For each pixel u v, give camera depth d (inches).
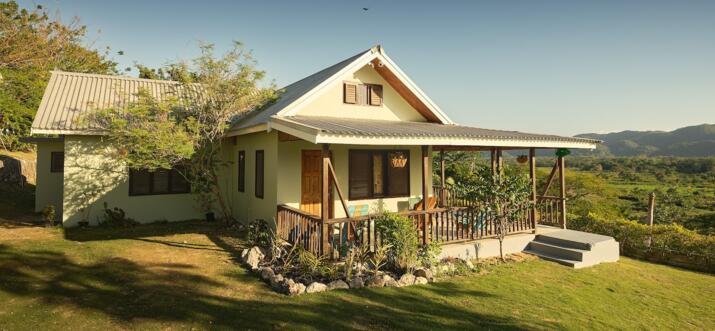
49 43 1121.4
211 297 265.6
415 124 497.7
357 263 324.5
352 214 488.4
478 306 273.7
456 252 397.4
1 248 369.7
